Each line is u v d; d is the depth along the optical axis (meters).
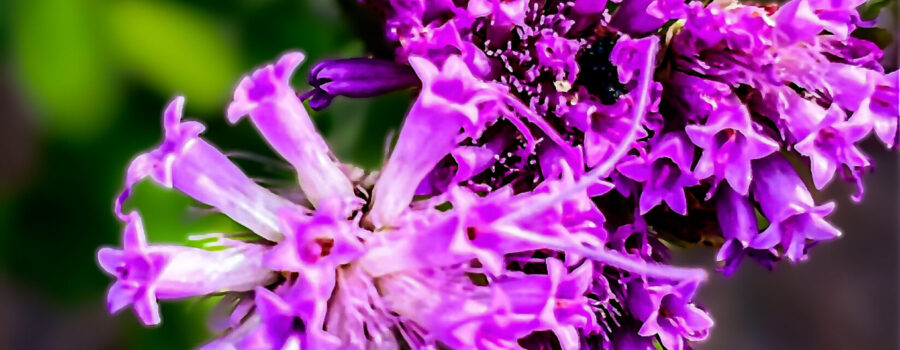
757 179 0.14
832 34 0.14
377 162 0.15
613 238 0.14
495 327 0.13
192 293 0.13
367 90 0.14
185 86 0.16
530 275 0.13
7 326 0.18
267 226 0.13
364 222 0.13
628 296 0.14
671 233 0.14
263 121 0.13
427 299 0.13
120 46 0.16
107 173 0.16
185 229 0.16
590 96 0.14
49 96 0.16
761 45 0.13
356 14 0.14
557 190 0.13
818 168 0.13
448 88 0.13
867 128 0.13
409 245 0.13
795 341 0.23
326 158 0.13
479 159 0.13
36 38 0.16
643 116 0.13
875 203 0.22
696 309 0.14
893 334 0.22
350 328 0.13
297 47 0.16
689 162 0.13
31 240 0.16
